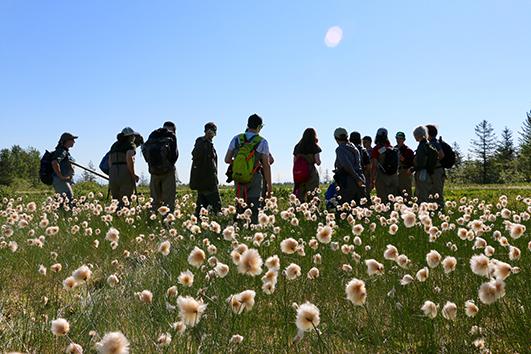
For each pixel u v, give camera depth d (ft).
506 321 11.03
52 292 14.19
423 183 33.37
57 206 31.89
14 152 311.88
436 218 28.81
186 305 8.22
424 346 10.06
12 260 18.95
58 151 34.24
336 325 11.48
